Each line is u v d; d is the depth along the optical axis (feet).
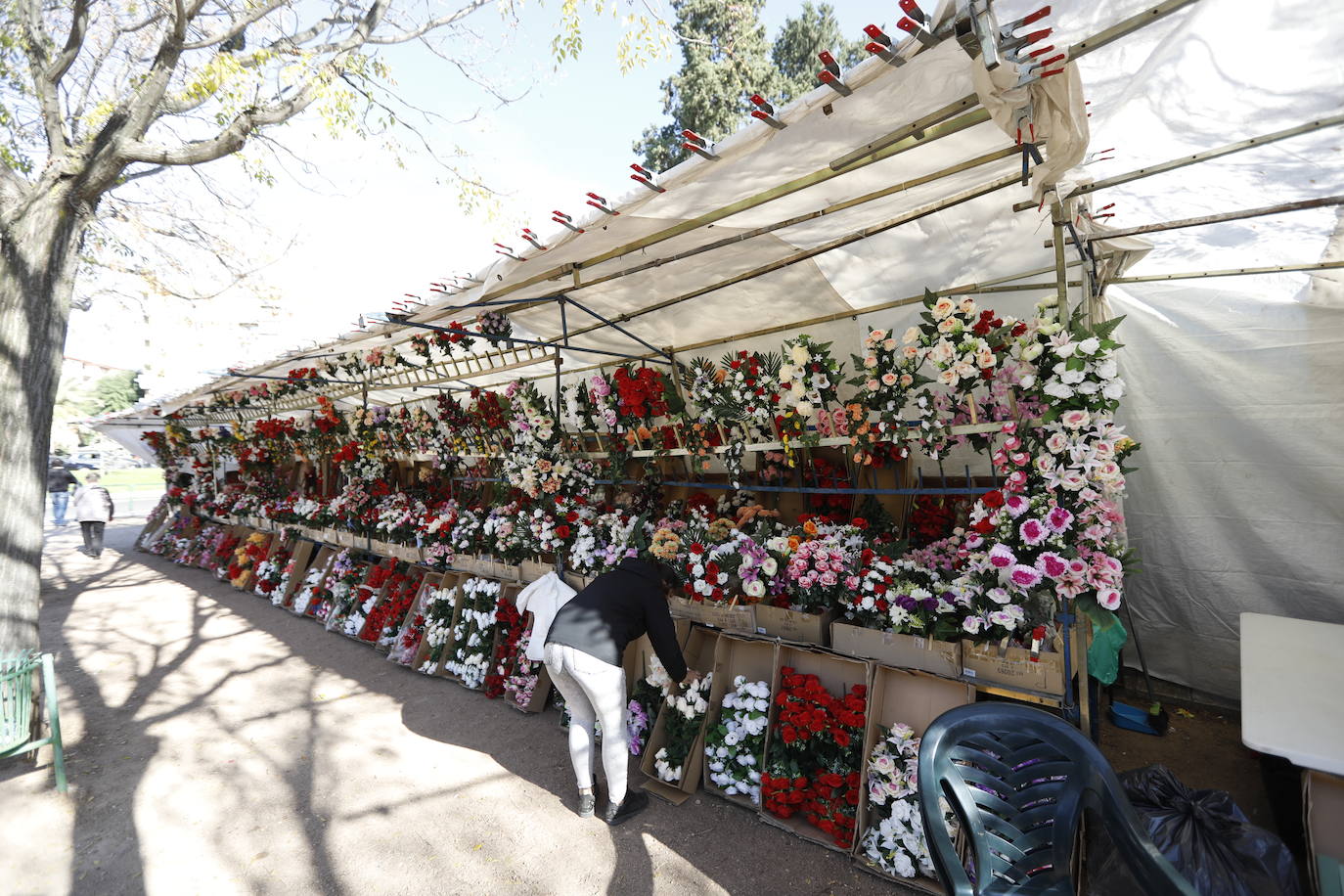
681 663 10.31
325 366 23.17
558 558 14.76
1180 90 7.69
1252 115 8.10
